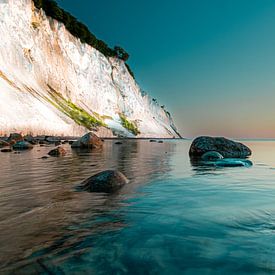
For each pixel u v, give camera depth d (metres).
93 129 62.28
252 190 6.77
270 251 3.12
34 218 4.45
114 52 100.19
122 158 15.91
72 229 3.92
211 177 8.88
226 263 2.85
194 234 3.67
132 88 102.56
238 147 18.39
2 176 8.85
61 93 65.19
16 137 30.38
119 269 2.77
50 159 14.75
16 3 55.19
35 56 58.69
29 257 3.04
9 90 40.53
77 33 79.44
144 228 3.93
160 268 2.78
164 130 112.31
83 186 7.07
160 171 10.29
